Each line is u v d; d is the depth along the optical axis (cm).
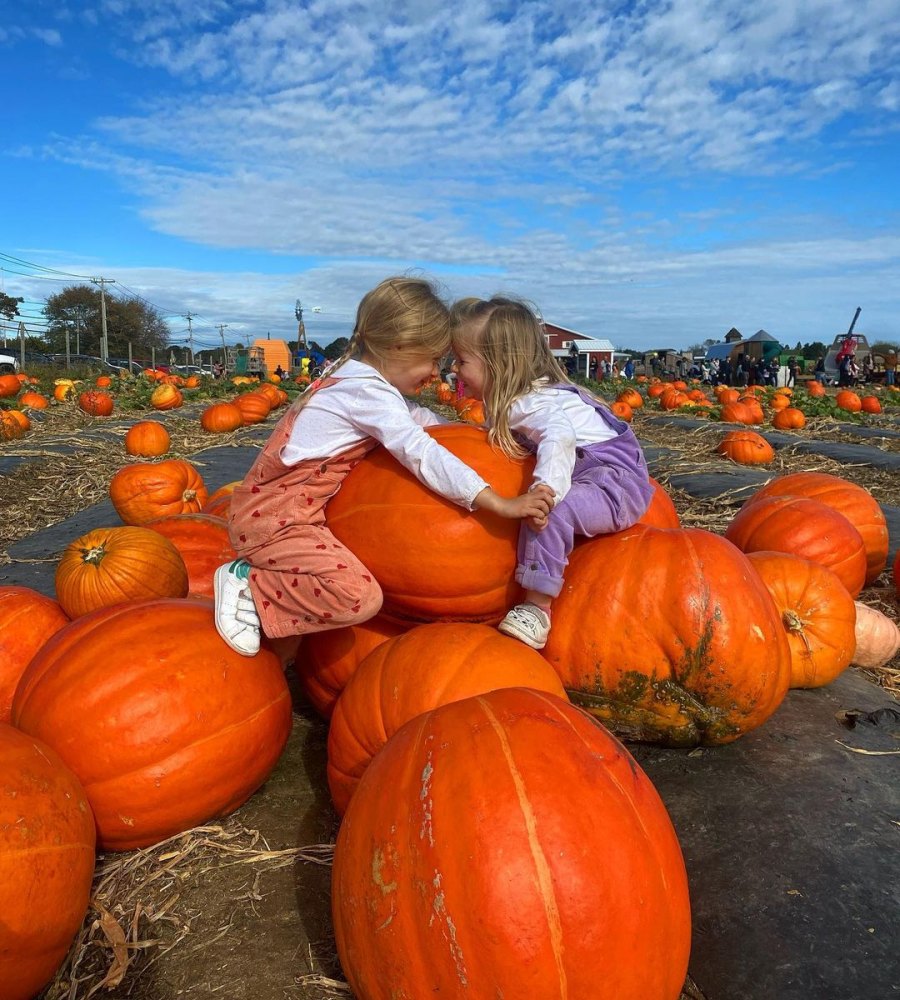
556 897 195
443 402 2377
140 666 292
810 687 405
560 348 7288
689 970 239
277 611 314
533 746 219
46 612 364
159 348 9875
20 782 238
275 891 272
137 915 262
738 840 285
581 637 331
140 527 415
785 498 532
